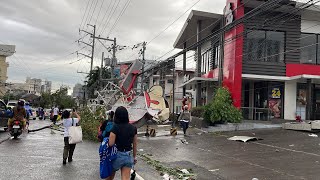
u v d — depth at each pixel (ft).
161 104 76.13
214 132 70.28
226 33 83.51
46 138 60.85
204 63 109.29
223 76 84.74
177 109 153.48
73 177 29.12
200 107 85.15
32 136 63.87
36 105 284.20
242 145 51.26
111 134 20.88
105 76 190.90
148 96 76.23
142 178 30.07
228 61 81.82
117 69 169.07
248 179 29.76
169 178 30.09
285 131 66.59
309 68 80.59
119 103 83.20
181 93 156.97
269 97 82.84
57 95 263.70
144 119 74.08
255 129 72.28
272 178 29.78
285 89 81.92
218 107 75.00
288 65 80.02
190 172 33.24
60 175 29.68
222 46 84.89
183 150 48.60
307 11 78.64
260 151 45.03
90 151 46.19
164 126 94.94
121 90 88.69
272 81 82.94
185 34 107.55
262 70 79.30
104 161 21.33
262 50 79.82
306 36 81.66
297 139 54.80
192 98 120.67
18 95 304.91
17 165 33.12
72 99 287.69
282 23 79.46
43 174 29.71
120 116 21.42
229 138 59.62
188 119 69.56
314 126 63.82
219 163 37.88
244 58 78.79
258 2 75.87
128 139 21.26
